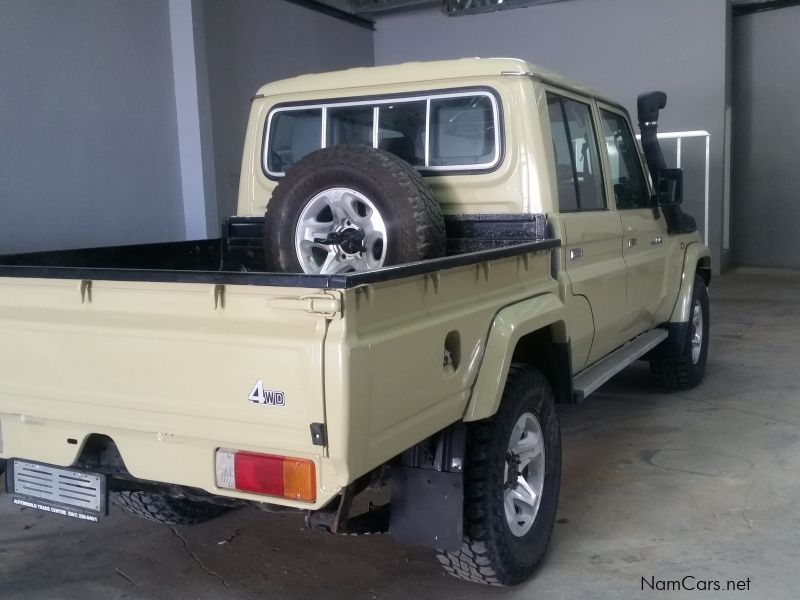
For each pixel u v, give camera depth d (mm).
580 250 3631
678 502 3832
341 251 3301
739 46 13148
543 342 3342
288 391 2080
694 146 12188
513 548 2906
